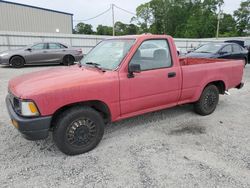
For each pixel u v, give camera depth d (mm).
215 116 4953
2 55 12391
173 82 4117
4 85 7840
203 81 4617
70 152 3271
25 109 2881
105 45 4250
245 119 4793
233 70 5219
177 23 63125
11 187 2650
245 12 55969
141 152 3408
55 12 28172
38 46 13078
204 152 3404
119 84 3467
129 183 2713
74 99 3100
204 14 55656
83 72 3494
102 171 2949
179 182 2723
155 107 4090
